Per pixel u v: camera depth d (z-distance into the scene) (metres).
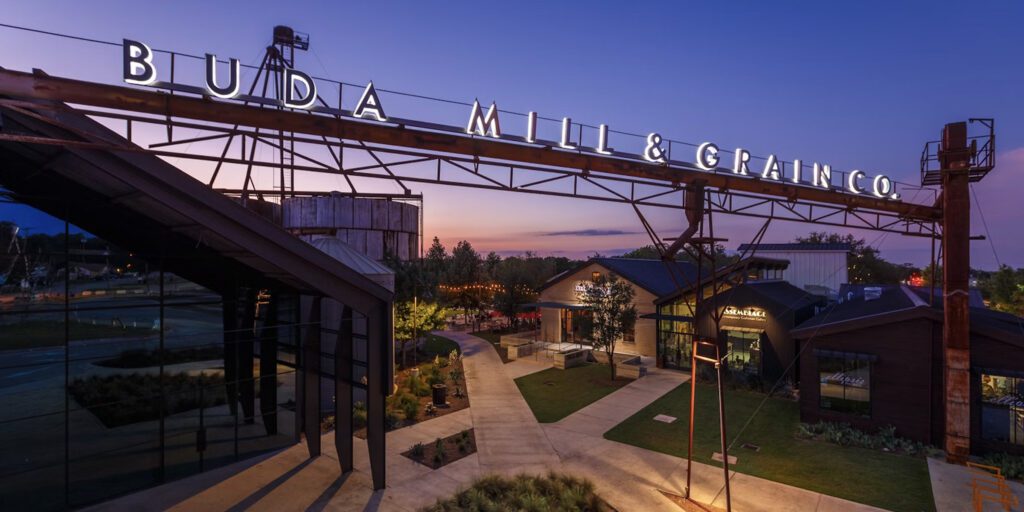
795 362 28.50
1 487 12.41
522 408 24.17
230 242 12.89
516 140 14.63
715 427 21.48
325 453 17.98
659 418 22.72
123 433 14.52
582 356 36.06
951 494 14.97
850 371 20.86
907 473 16.56
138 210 13.91
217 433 16.73
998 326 19.11
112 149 9.91
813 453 18.47
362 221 31.97
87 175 11.94
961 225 18.33
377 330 15.34
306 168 12.54
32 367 12.85
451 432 20.59
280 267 13.68
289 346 19.09
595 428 21.31
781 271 52.31
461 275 54.84
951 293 18.05
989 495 14.81
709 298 31.95
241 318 17.42
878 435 19.64
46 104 9.59
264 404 18.23
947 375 17.84
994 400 18.00
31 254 12.91
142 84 9.93
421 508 14.02
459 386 28.47
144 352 14.91
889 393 19.78
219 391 16.81
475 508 13.53
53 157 11.35
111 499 14.26
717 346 14.89
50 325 13.16
